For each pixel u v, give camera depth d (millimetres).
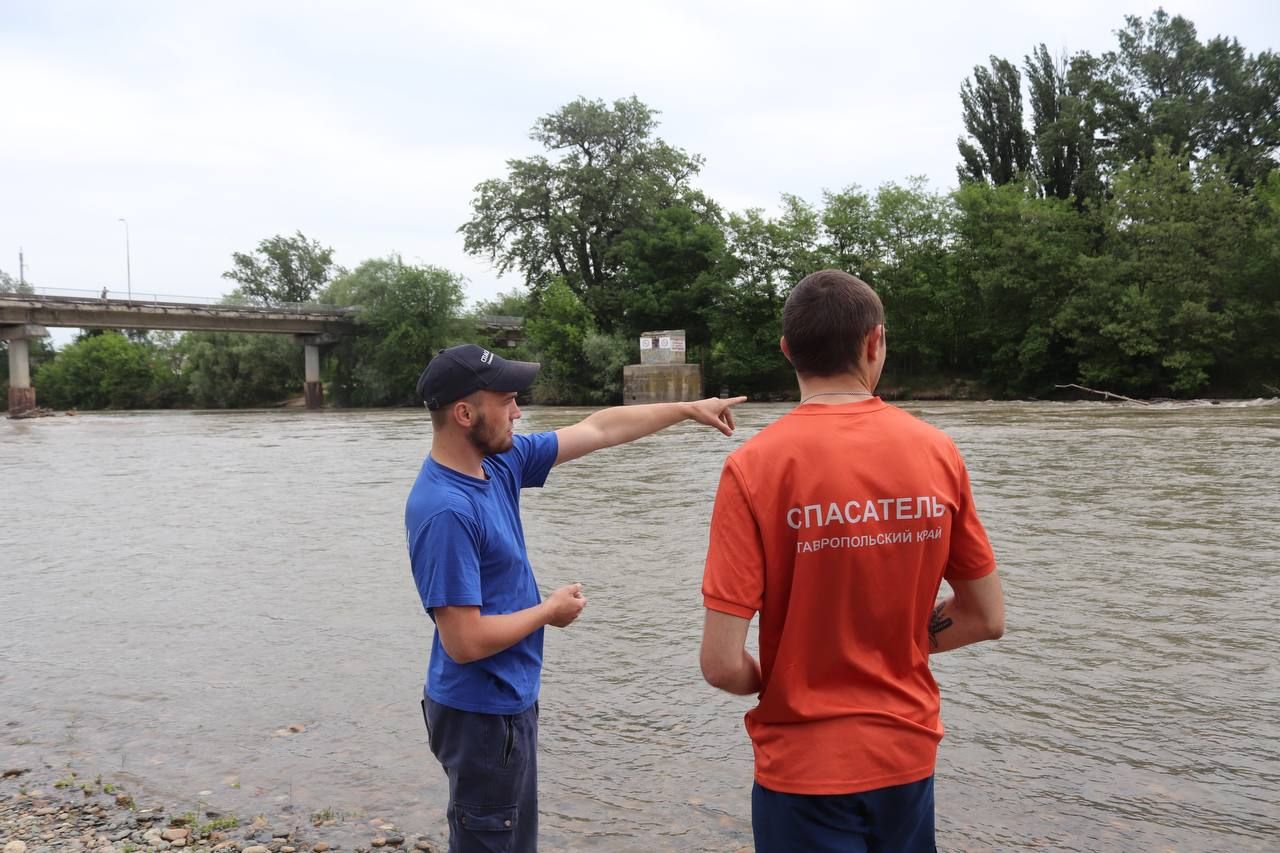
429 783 4406
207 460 22531
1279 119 56188
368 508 13703
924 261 58312
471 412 2693
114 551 10680
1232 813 3879
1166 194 47438
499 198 67250
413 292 67250
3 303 54031
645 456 20547
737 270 61219
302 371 79500
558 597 2736
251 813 4133
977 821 3844
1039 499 12539
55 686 5949
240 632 7125
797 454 2158
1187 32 59000
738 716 5180
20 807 4273
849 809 2156
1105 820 3838
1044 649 6191
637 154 67125
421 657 6379
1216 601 7293
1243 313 45125
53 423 46625
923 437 2238
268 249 106062
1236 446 18953
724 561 2180
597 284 68500
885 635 2195
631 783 4340
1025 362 52219
